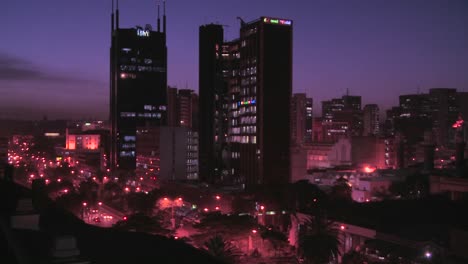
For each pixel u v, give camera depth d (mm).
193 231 124750
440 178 129000
